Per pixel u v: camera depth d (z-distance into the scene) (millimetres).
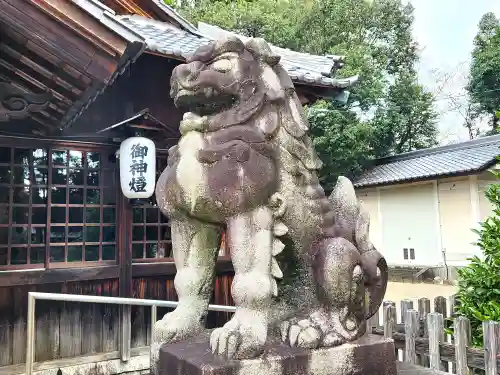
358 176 15484
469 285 4000
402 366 2365
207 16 15844
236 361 1626
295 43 15539
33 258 4688
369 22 17875
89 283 4824
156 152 5246
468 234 12312
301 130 2029
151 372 1992
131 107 5051
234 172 1802
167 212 1993
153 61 5238
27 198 4609
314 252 2016
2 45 3570
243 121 1893
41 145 4598
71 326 4695
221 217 1884
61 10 3244
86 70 3420
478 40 20688
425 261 13438
